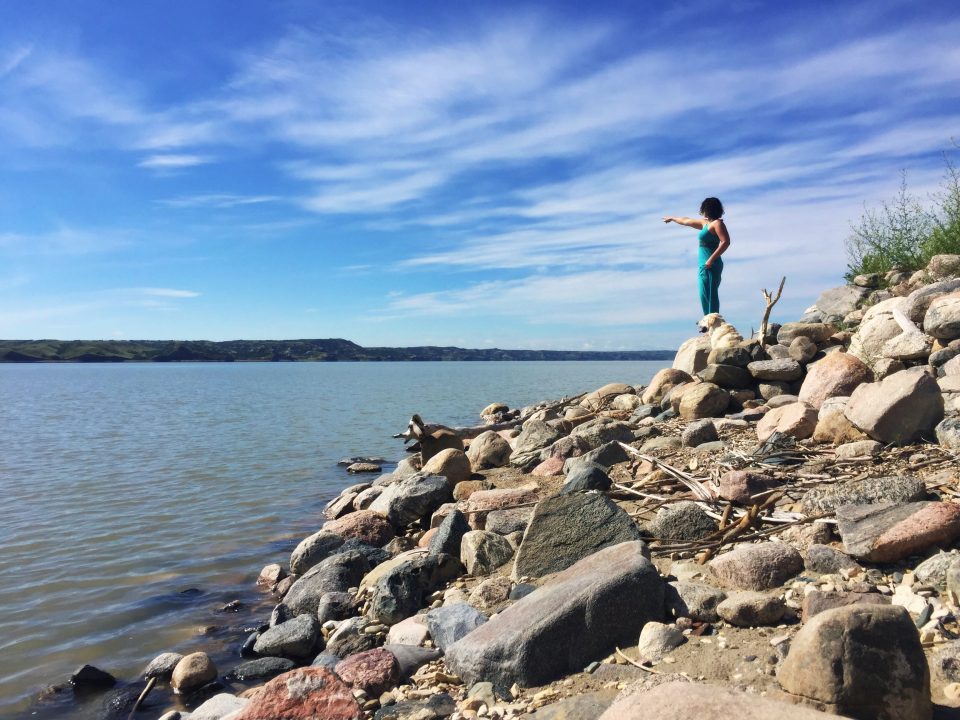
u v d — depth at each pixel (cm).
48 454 2086
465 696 467
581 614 468
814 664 339
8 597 853
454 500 980
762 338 1271
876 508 547
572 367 11994
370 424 2884
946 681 365
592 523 651
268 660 651
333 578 775
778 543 546
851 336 1236
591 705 389
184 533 1142
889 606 350
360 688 497
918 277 1303
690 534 639
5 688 630
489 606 600
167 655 655
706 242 1362
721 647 438
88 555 1022
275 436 2489
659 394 1332
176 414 3531
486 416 1978
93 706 596
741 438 966
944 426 711
